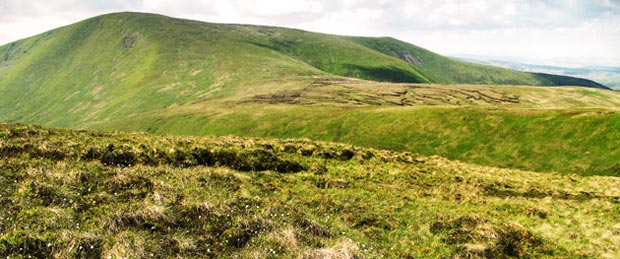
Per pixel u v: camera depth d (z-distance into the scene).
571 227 21.59
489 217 21.88
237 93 198.75
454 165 39.94
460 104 183.00
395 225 19.00
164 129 137.62
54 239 11.97
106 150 22.36
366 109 118.50
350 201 21.52
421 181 29.66
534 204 25.78
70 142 22.84
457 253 16.70
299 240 14.66
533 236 19.17
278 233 14.84
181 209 15.27
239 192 19.11
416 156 42.06
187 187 18.19
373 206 21.30
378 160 35.00
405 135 91.81
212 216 15.24
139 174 18.86
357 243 15.58
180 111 156.88
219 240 14.02
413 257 15.93
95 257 11.72
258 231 15.04
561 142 69.88
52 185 15.62
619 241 19.77
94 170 18.62
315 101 162.38
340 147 36.19
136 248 12.09
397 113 103.38
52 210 13.61
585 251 18.47
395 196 24.08
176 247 12.90
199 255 12.88
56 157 20.38
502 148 75.38
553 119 77.31
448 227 19.34
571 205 26.11
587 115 74.12
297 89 192.12
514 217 22.72
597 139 66.62
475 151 77.69
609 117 70.62
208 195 17.50
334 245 14.81
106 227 13.39
